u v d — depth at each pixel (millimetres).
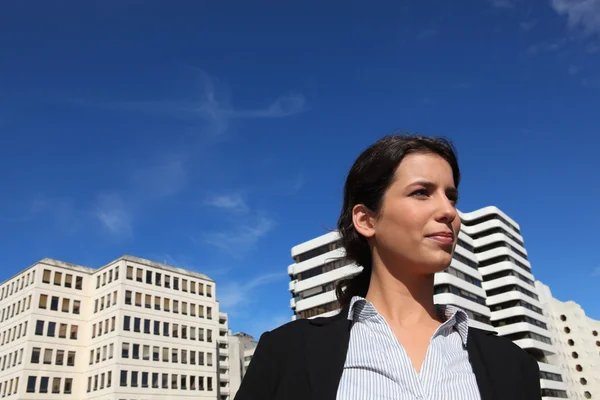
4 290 76375
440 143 2230
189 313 78812
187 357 75938
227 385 95062
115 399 65688
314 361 1855
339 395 1746
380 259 2156
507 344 2037
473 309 72000
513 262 90375
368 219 2225
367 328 1947
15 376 67188
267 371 1991
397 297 2061
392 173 2117
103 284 74812
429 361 1803
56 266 74062
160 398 70375
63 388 68938
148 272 76062
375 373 1780
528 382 1936
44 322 70188
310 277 69875
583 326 106062
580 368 101812
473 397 1745
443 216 1999
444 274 69875
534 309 89250
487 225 93500
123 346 69062
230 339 105188
